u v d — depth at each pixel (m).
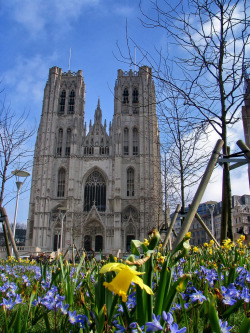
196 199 5.17
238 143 6.64
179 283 3.01
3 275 7.42
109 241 80.44
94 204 83.00
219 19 10.97
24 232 141.00
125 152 90.56
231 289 3.70
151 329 2.32
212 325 2.48
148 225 74.06
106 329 2.86
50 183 85.31
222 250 8.89
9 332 3.15
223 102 10.87
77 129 90.81
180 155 18.44
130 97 94.75
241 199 112.75
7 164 21.69
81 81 98.44
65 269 5.85
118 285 2.04
